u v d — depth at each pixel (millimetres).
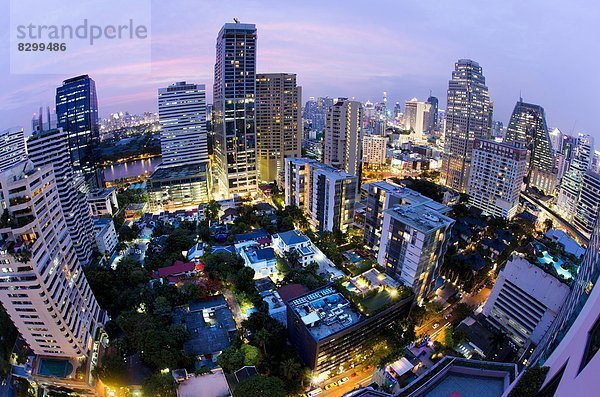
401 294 122750
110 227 195750
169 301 137125
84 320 117812
